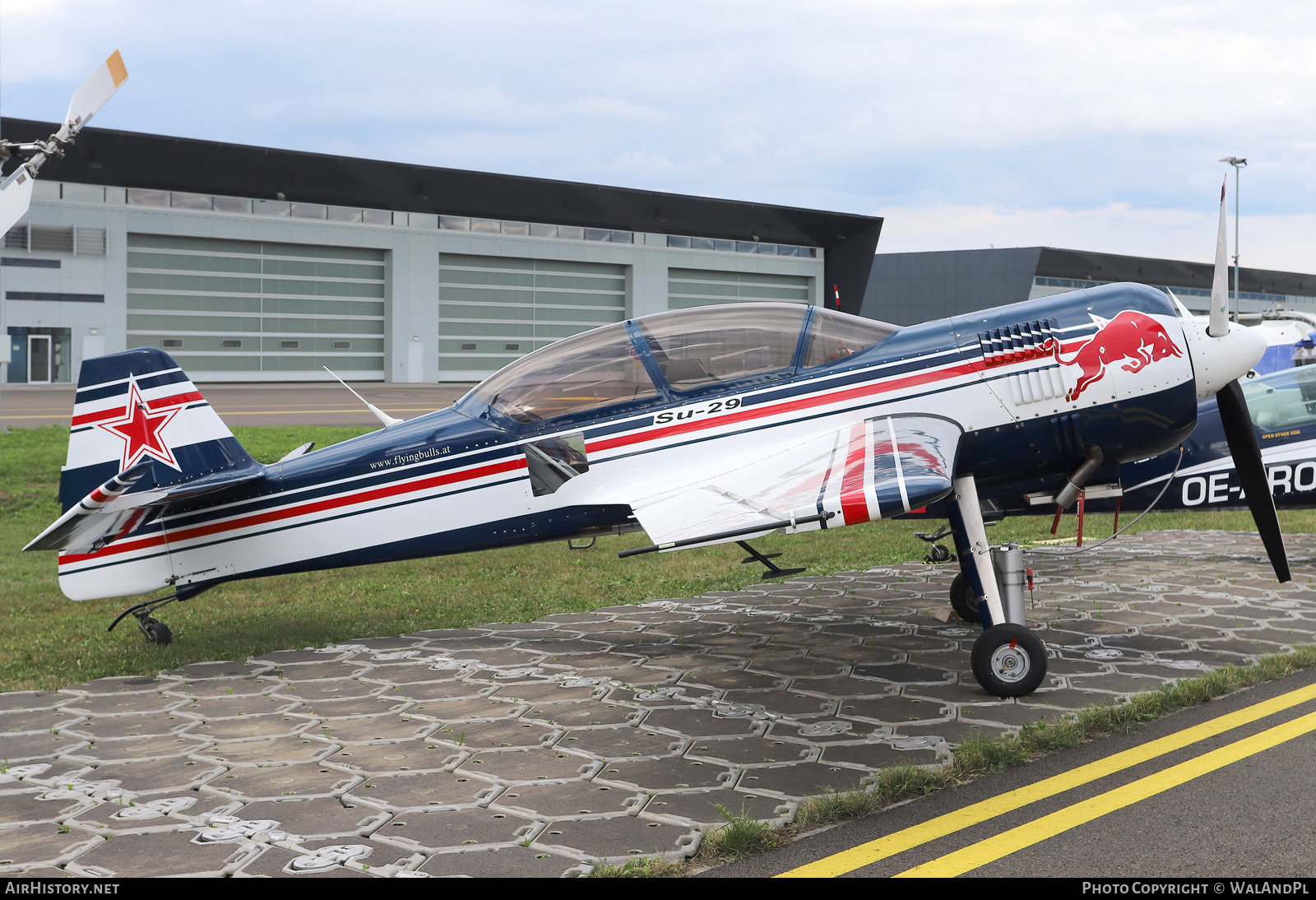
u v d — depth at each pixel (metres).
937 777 3.71
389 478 6.05
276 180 34.25
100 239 31.81
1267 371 11.21
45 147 7.13
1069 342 5.51
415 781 3.79
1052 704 4.67
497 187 37.75
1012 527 11.12
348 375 36.75
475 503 6.00
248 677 5.40
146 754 4.15
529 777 3.82
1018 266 50.41
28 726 4.56
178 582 6.14
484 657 5.81
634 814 3.43
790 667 5.50
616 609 7.26
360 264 36.72
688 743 4.20
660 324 5.86
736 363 5.74
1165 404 5.51
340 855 3.13
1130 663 5.36
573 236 40.22
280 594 7.75
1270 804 3.47
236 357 34.56
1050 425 5.52
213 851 3.17
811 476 4.65
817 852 3.14
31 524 11.81
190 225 33.25
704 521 4.34
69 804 3.60
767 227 43.44
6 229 7.05
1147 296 5.66
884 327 5.81
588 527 6.02
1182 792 3.58
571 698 4.94
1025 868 3.02
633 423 5.77
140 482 6.04
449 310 38.22
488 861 3.08
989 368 5.53
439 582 8.30
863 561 9.21
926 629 6.43
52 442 16.30
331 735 4.39
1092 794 3.58
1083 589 7.52
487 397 6.05
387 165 35.66
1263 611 6.62
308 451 6.26
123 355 6.04
